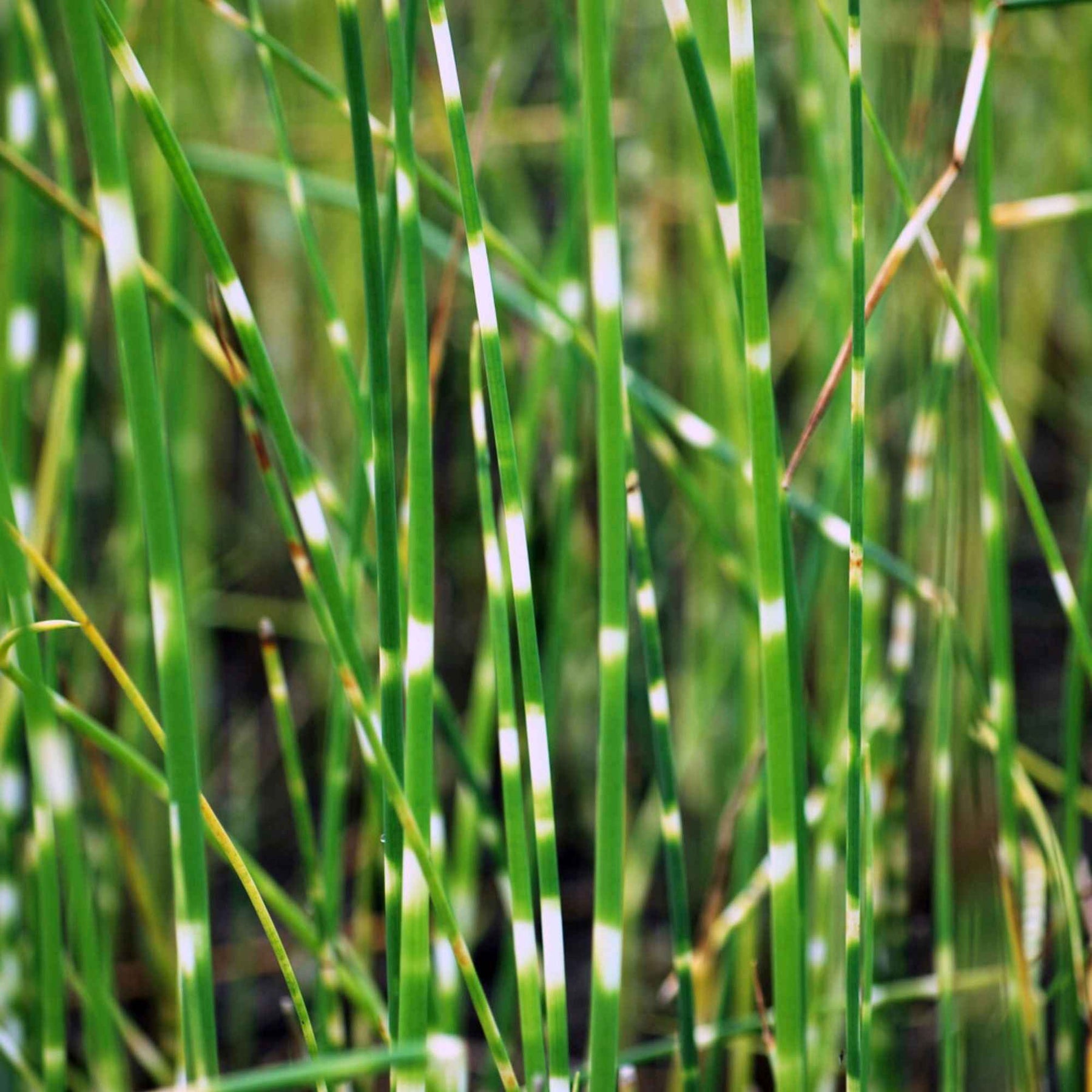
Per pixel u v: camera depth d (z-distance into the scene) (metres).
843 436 1.46
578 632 2.27
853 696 1.22
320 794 2.43
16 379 1.37
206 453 2.38
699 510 1.42
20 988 1.47
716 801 2.03
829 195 1.48
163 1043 1.69
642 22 2.08
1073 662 1.37
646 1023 1.85
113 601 2.16
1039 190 2.57
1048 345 3.10
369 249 1.20
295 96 2.35
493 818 1.42
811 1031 1.40
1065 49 2.21
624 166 2.00
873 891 1.42
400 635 1.22
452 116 1.19
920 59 1.39
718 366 1.81
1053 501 2.95
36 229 1.38
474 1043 1.82
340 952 1.41
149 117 1.18
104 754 1.82
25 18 1.35
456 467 2.49
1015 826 1.34
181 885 1.19
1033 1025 1.36
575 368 1.43
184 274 2.22
